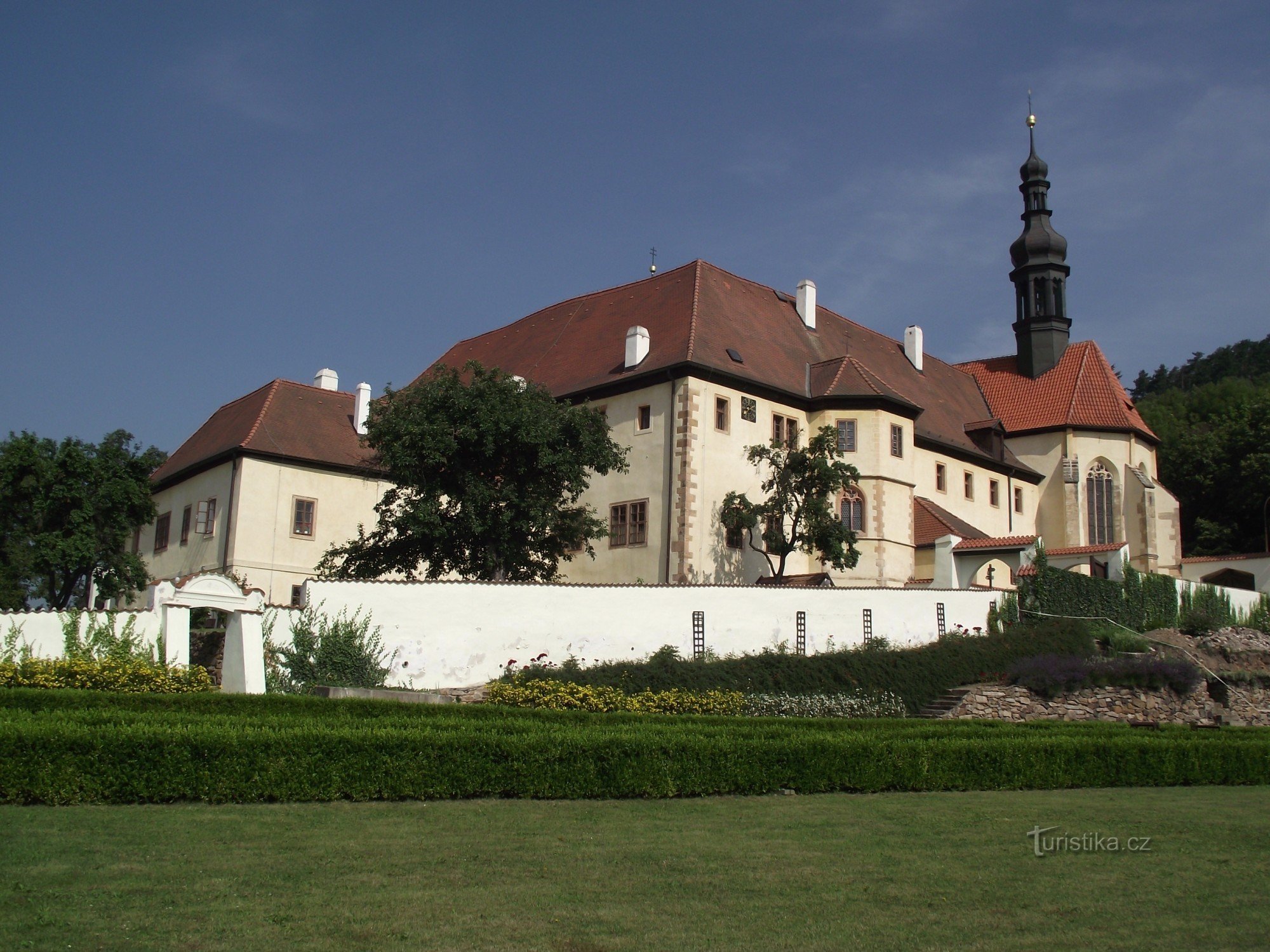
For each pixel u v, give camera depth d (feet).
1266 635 157.99
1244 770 82.84
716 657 110.32
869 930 38.06
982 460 199.11
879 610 122.21
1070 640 127.44
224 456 165.89
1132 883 45.78
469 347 209.77
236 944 33.96
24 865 40.86
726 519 146.51
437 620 102.12
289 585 164.86
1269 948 37.32
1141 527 208.74
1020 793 71.20
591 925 37.32
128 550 190.90
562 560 157.58
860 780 67.77
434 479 129.70
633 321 171.42
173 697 71.92
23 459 138.21
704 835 51.44
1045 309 228.84
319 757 55.83
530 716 76.28
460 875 42.52
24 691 70.08
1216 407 308.40
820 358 178.09
